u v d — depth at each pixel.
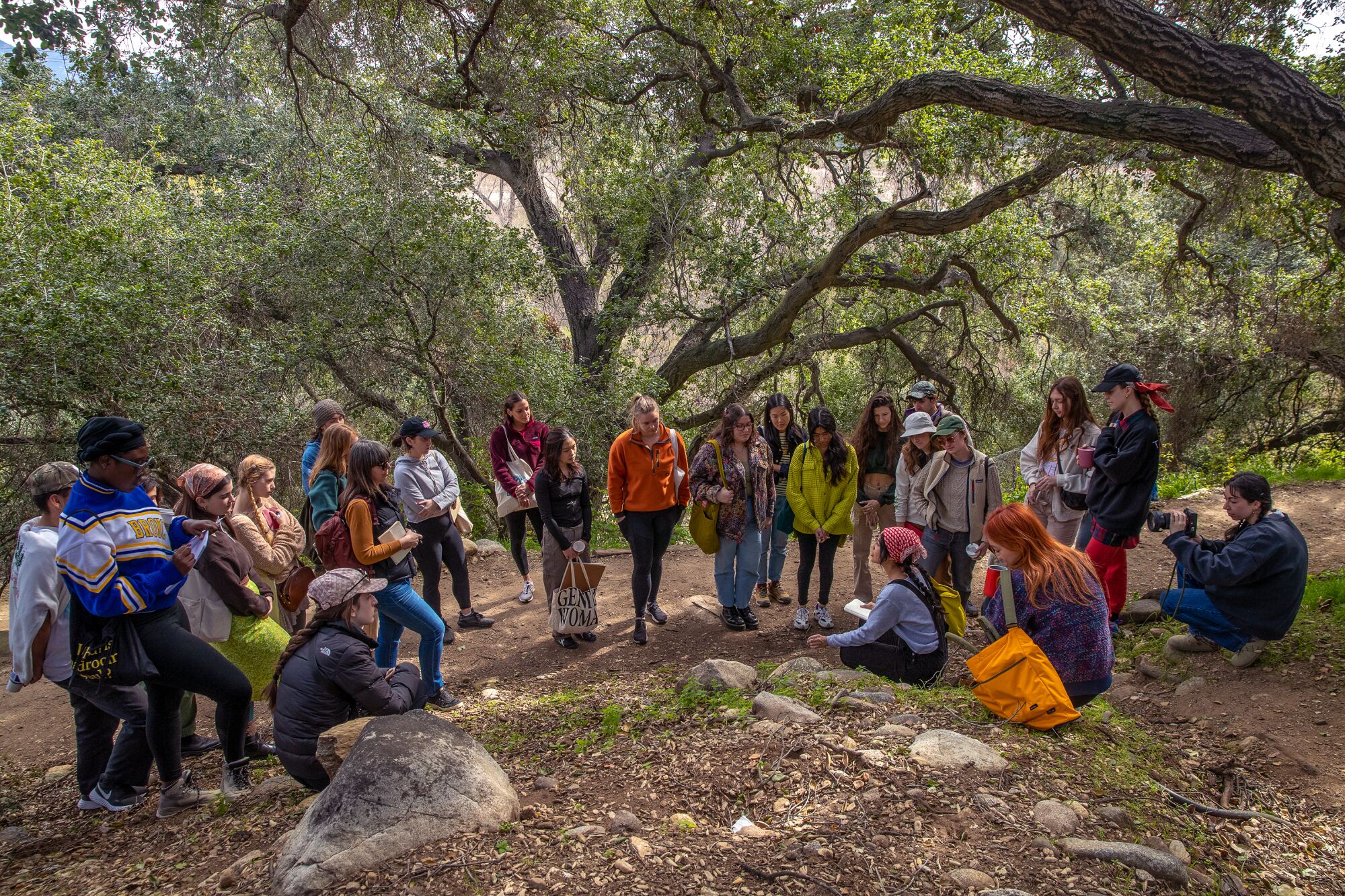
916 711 3.95
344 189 10.34
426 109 11.63
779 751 3.57
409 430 5.67
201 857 3.35
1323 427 16.48
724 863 2.80
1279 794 3.59
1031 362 17.91
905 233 13.61
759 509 5.93
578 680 5.45
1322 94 4.34
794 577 7.44
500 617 6.72
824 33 11.91
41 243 8.07
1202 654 4.95
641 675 5.40
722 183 13.23
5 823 4.11
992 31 11.17
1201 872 2.89
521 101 11.83
